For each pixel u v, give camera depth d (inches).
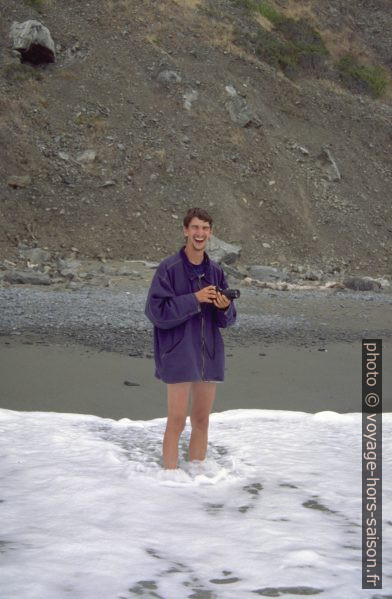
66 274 804.0
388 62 1708.9
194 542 130.6
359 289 880.9
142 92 1203.2
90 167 1065.5
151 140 1130.0
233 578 115.6
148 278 839.1
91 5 1337.4
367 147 1317.7
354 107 1395.2
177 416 179.2
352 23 1779.0
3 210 970.7
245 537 134.2
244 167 1148.5
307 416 247.6
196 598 108.3
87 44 1257.4
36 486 162.4
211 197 1076.5
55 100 1152.8
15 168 1028.5
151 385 327.6
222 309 180.1
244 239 1040.2
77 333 467.8
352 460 192.7
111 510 147.2
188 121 1182.9
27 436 208.8
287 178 1162.6
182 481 171.0
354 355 437.1
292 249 1060.5
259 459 192.1
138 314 561.0
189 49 1322.6
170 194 1063.0
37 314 536.4
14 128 1076.5
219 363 184.4
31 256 900.6
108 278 814.5
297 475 177.8
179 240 1003.9
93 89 1184.2
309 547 130.0
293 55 1456.7
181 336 180.7
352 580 115.7
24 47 1186.0
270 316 604.1
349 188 1207.6
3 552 123.5
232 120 1216.2
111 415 270.1
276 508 152.8
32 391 309.6
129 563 120.0
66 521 139.8
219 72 1295.5
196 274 186.7
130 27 1316.4
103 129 1126.4
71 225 980.6
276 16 1561.3
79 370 355.9
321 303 710.5
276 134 1242.6
